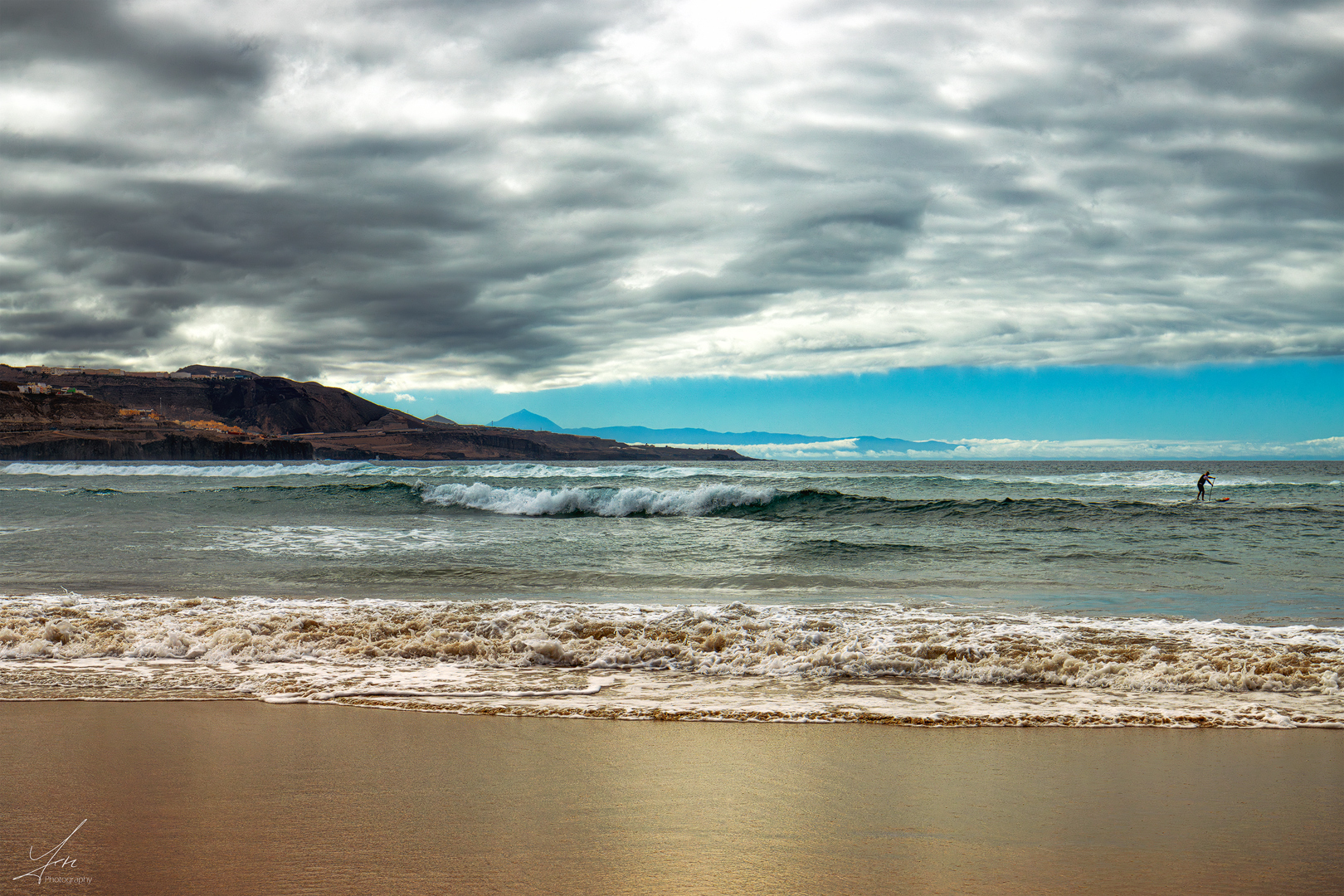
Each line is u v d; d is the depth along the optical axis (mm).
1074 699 6488
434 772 4578
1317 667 7184
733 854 3443
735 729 5590
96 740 5180
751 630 8734
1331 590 12648
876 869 3303
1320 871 3332
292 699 6336
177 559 15453
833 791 4305
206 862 3295
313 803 4035
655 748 5105
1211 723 5781
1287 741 5363
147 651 7816
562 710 6051
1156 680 6891
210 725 5578
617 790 4293
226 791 4203
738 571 14570
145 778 4410
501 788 4297
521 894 3014
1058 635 8633
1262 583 13375
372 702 6246
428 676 7125
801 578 13672
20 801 4043
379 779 4434
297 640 8234
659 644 8055
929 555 16828
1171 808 4082
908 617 9820
